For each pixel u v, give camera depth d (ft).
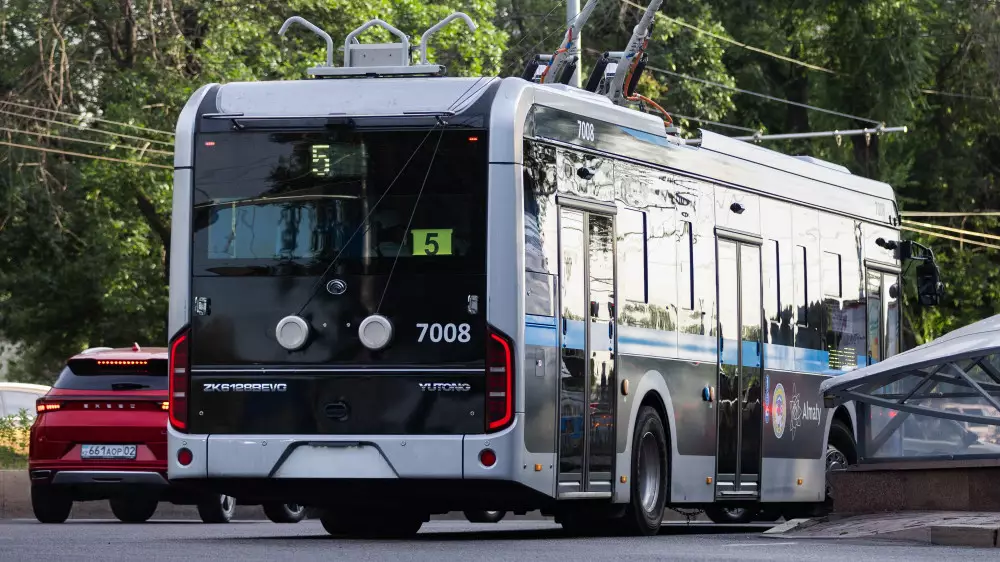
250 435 132.98
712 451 163.84
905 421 167.32
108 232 403.13
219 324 134.41
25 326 461.78
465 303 130.62
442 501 133.90
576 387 138.10
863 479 163.73
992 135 519.19
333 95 134.51
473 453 129.18
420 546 122.21
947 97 520.83
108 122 386.32
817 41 511.81
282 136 134.62
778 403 180.24
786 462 182.09
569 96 140.56
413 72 137.90
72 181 400.26
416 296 131.34
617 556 109.40
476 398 130.00
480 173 131.34
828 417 193.77
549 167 135.95
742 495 170.91
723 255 168.25
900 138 508.53
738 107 511.40
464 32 407.23
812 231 191.93
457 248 131.03
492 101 132.05
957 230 479.00
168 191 391.65
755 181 177.68
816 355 191.01
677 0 490.49
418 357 131.03
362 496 133.18
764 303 177.58
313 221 133.59
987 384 165.89
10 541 126.21
